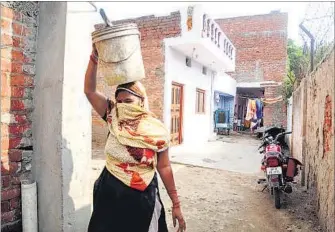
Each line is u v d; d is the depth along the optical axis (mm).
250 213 4125
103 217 1851
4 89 2320
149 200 1860
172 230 3447
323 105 3814
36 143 2584
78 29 2463
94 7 2576
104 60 1811
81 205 2596
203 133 12680
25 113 2537
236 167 7207
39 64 2539
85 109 2588
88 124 2633
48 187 2514
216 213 4082
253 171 6809
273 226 3711
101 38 1761
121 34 1752
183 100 10375
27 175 2602
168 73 8930
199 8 8273
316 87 4477
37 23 2551
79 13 2469
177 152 9141
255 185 5582
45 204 2555
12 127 2424
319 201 3844
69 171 2461
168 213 3980
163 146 1856
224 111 15922
